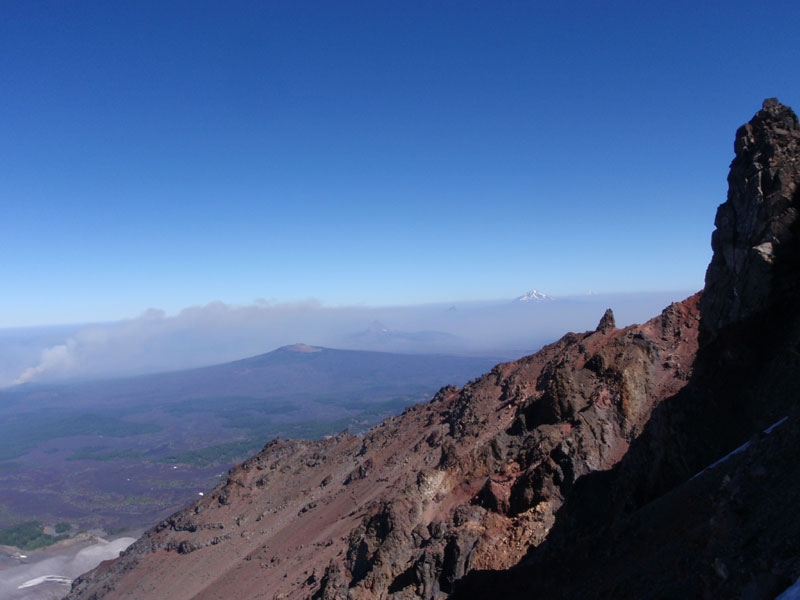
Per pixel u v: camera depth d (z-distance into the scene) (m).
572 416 55.81
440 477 63.66
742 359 33.88
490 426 75.81
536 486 47.19
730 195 39.12
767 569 16.89
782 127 36.69
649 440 38.06
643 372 53.50
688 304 58.53
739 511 21.12
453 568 44.47
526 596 30.33
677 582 20.92
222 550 104.94
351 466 114.38
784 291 33.06
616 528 29.80
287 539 92.69
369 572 53.88
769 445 23.88
